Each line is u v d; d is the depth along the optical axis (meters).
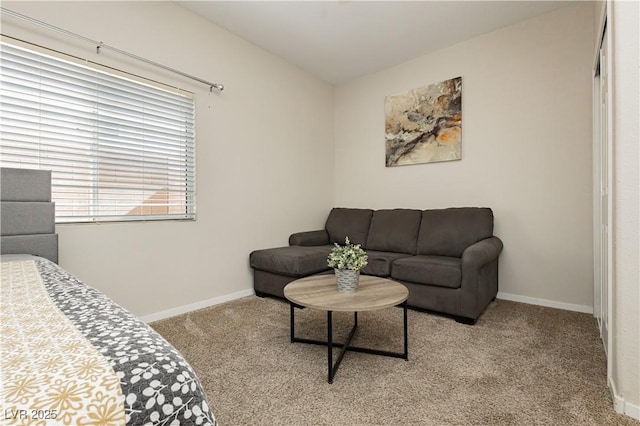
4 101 1.83
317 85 4.07
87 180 2.16
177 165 2.65
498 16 2.81
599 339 2.04
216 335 2.14
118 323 0.69
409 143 3.63
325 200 4.20
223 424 1.25
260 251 3.07
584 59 2.62
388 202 3.84
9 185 1.75
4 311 0.76
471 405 1.36
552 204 2.78
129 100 2.35
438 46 3.33
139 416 0.47
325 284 2.04
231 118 3.03
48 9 1.95
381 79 3.88
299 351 1.89
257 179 3.28
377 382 1.55
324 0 2.57
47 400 0.42
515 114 2.95
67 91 2.06
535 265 2.86
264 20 2.84
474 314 2.31
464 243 2.90
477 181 3.19
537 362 1.74
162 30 2.51
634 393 1.28
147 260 2.43
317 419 1.28
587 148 2.61
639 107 1.26
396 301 1.65
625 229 1.29
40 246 1.82
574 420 1.26
